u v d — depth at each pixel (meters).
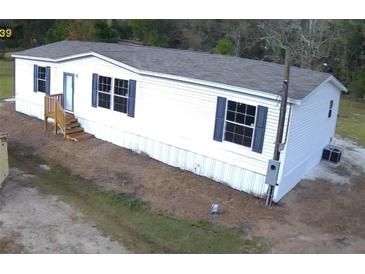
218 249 10.12
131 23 42.50
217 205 11.98
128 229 10.86
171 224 11.27
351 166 16.83
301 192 13.70
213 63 16.47
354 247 10.49
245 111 12.95
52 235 10.23
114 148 16.56
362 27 35.41
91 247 9.80
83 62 17.47
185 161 14.78
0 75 36.41
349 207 12.80
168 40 44.47
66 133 17.48
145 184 13.59
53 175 14.23
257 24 41.06
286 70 11.20
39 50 21.14
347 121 26.66
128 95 16.05
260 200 12.88
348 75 36.75
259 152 12.80
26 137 17.83
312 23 35.34
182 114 14.52
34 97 20.53
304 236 10.91
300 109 12.77
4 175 13.03
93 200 12.45
